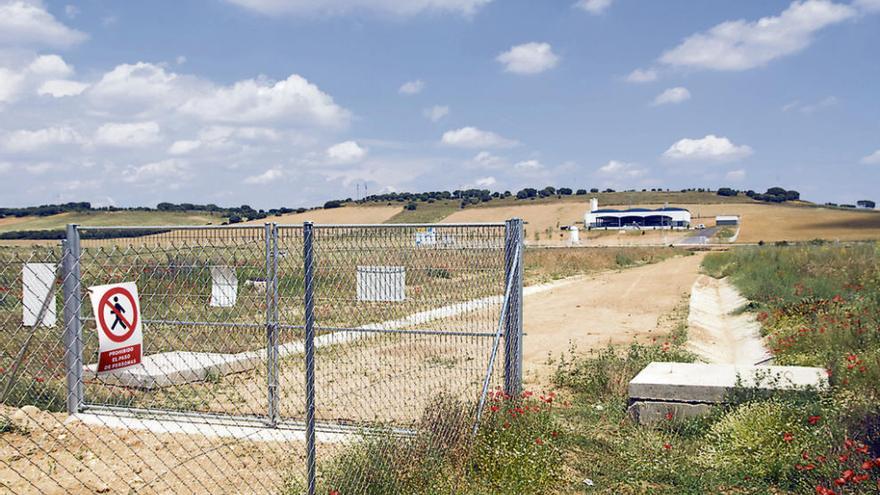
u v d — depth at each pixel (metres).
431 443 6.31
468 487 6.01
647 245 64.31
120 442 6.93
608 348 13.46
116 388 8.71
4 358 7.25
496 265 7.99
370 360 10.66
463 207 134.62
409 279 7.61
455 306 8.18
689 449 7.39
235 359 9.51
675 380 8.40
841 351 10.28
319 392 9.01
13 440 6.78
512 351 8.17
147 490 5.79
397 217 121.44
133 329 5.46
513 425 6.84
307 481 5.43
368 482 5.72
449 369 10.29
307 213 114.50
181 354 9.11
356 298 7.39
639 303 21.62
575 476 6.67
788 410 7.30
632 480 6.53
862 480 5.79
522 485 6.03
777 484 6.43
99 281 7.19
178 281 7.24
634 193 152.88
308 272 5.09
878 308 12.48
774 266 23.89
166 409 8.05
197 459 6.59
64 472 6.09
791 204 147.75
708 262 35.38
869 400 7.42
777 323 13.93
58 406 7.85
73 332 7.51
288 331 8.48
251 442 7.10
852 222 94.94
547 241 81.19
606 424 8.31
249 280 7.93
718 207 129.88
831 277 18.67
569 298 23.41
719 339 15.65
